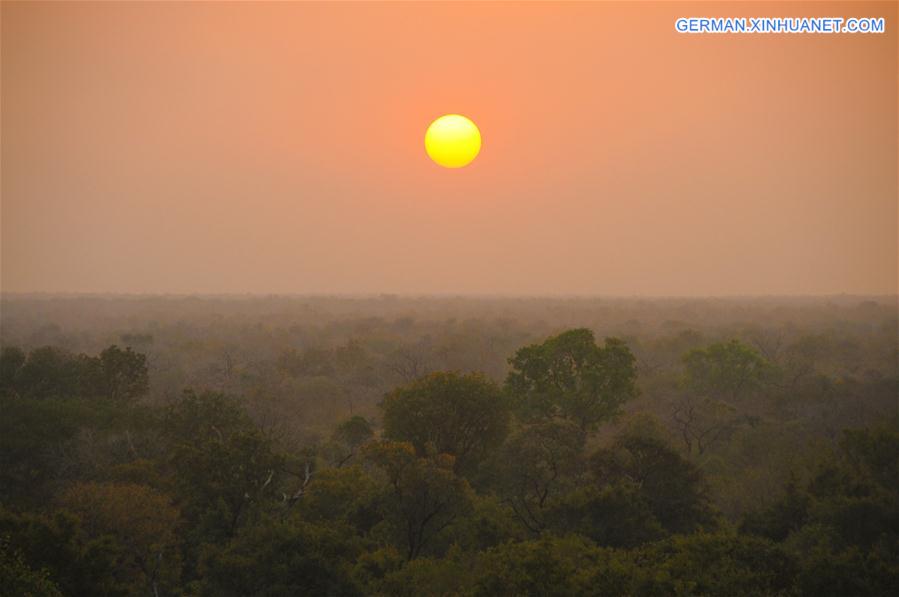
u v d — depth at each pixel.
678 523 24.36
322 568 17.94
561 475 26.66
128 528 21.31
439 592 19.09
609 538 22.11
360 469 27.00
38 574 16.12
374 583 19.36
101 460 28.81
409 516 22.77
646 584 16.28
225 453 23.45
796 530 23.42
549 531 21.84
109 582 18.56
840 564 17.16
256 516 22.83
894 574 16.88
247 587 17.72
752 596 16.47
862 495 23.95
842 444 28.70
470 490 24.33
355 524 23.92
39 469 27.69
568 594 16.66
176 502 24.56
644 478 25.45
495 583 16.97
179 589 20.72
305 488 25.20
